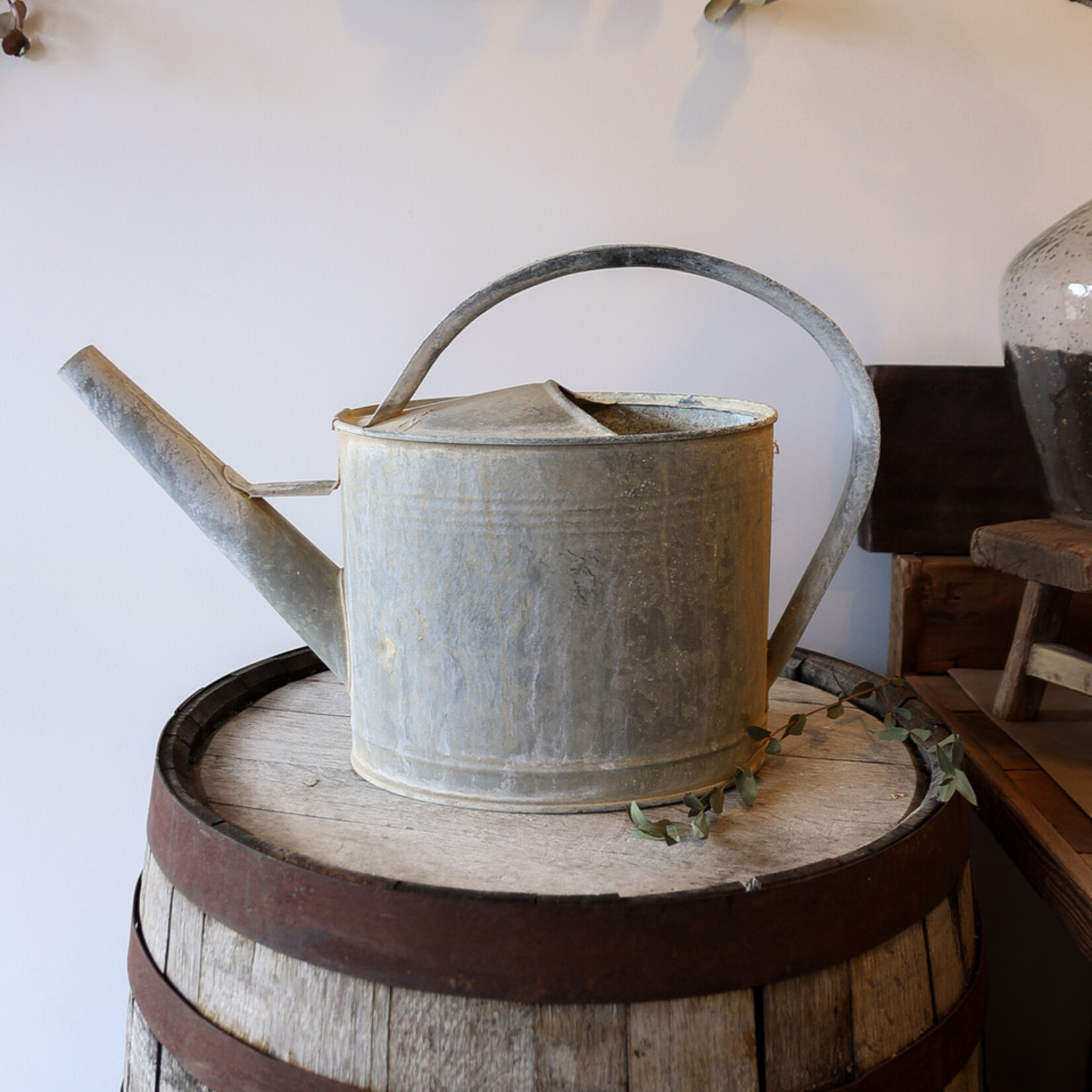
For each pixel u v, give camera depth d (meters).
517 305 0.97
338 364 0.98
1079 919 0.62
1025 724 0.87
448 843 0.60
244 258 0.96
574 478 0.58
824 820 0.64
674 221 0.96
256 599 1.02
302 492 0.67
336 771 0.70
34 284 0.96
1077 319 0.72
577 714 0.61
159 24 0.93
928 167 0.96
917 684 0.97
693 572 0.61
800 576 1.01
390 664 0.64
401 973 0.52
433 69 0.93
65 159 0.94
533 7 0.92
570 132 0.94
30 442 0.98
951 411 0.96
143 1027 0.63
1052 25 0.94
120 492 0.99
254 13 0.92
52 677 1.02
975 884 1.05
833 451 1.00
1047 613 0.85
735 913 0.52
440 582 0.60
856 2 0.93
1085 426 0.74
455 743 0.63
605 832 0.62
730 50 0.93
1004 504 0.97
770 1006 0.53
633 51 0.93
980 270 0.97
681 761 0.64
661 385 0.98
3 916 1.06
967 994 0.61
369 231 0.96
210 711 0.78
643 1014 0.51
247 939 0.56
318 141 0.94
